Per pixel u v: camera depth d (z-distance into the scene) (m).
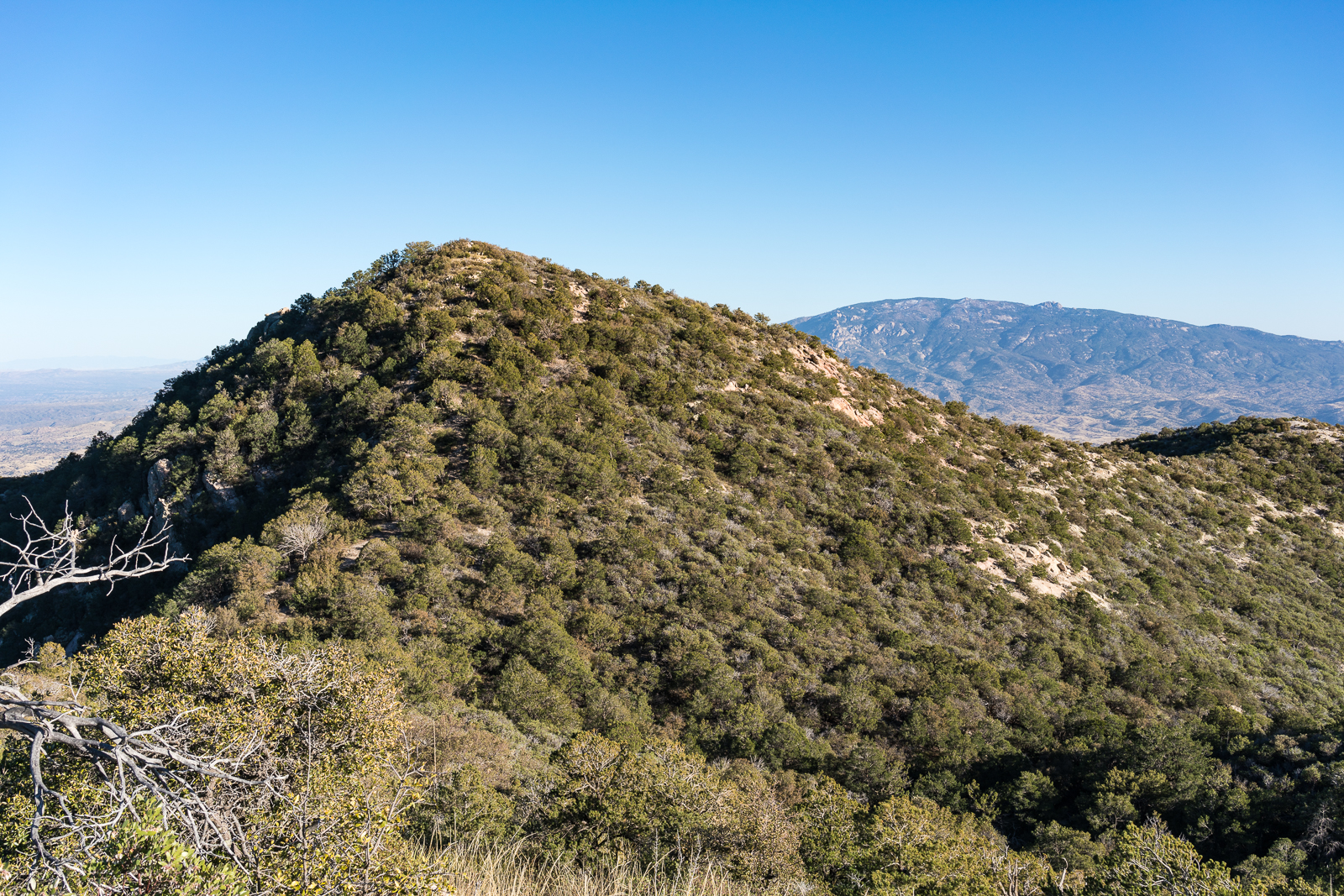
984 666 35.06
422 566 32.22
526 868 10.05
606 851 13.09
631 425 48.22
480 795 14.10
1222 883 11.51
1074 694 35.72
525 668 27.88
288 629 27.06
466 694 26.55
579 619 32.56
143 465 50.88
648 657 32.09
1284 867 22.25
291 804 7.30
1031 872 14.57
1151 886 11.67
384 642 26.38
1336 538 62.50
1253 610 49.28
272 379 50.53
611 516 39.97
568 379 50.41
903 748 29.94
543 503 39.19
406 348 50.28
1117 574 49.06
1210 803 25.67
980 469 57.97
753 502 46.09
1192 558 54.09
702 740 27.62
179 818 5.95
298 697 9.55
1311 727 32.53
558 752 17.88
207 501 45.22
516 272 61.47
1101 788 26.89
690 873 10.30
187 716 8.46
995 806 26.70
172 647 9.83
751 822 15.27
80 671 9.88
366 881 6.81
